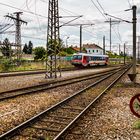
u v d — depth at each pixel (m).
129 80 26.91
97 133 8.23
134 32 24.06
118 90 18.95
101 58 71.50
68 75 34.06
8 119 9.88
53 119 9.99
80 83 24.09
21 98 14.69
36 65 56.53
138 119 9.81
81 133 8.18
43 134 8.01
